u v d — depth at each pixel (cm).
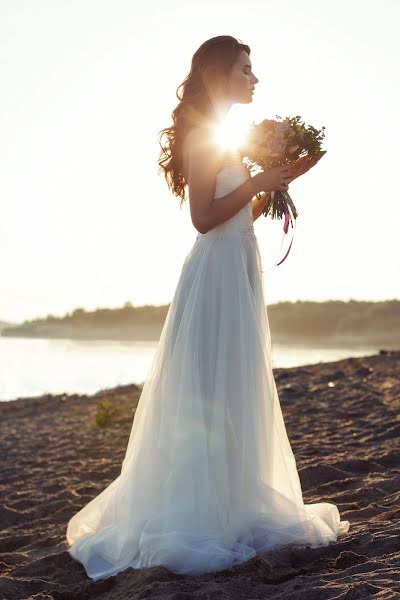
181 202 341
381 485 434
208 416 309
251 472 307
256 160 313
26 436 883
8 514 482
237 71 323
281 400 898
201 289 322
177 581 274
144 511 316
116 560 317
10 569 357
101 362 2545
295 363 2064
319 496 435
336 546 298
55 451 745
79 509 481
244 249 329
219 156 311
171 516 300
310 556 292
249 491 307
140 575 287
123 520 325
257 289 331
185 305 329
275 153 307
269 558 283
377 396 846
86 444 775
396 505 382
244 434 308
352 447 579
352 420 716
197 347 316
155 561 292
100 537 332
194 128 317
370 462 505
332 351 2953
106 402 926
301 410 809
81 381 1834
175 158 329
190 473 303
